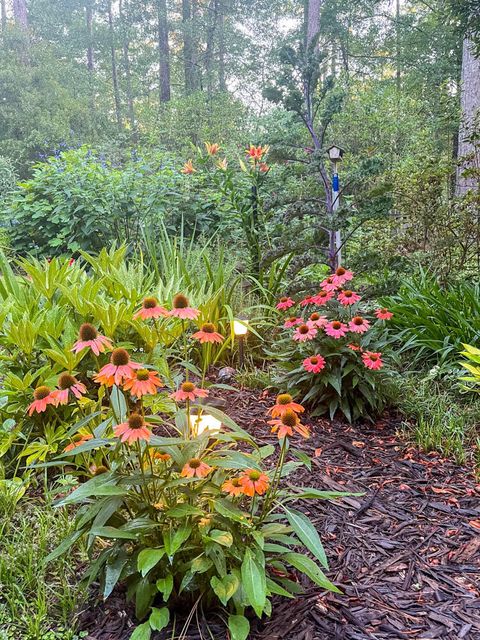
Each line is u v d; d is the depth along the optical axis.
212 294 3.72
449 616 1.57
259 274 4.23
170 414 2.67
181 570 1.51
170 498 1.63
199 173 6.51
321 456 2.54
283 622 1.54
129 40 23.56
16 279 2.94
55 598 1.62
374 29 19.53
